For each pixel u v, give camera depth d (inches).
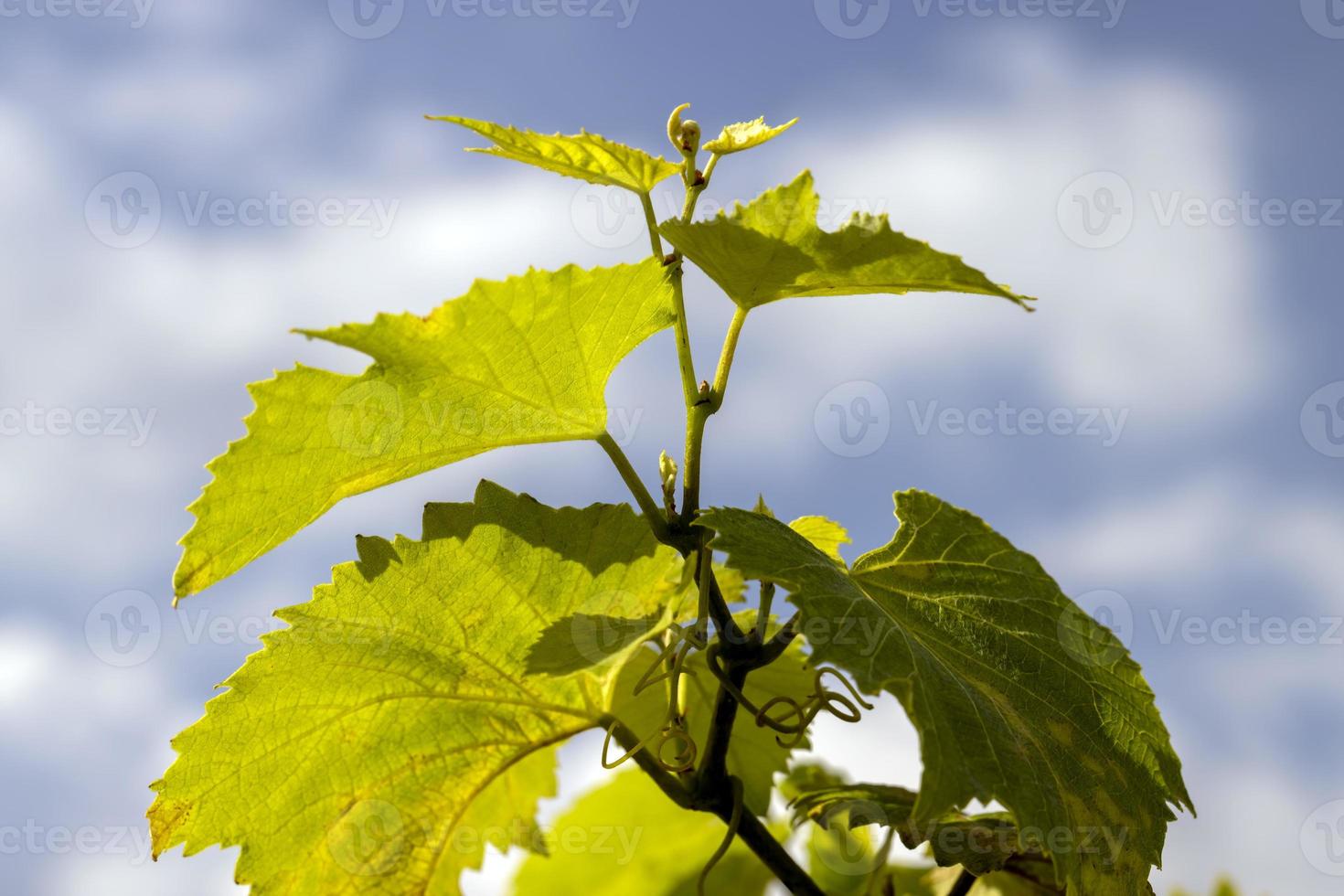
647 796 32.4
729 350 26.8
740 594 29.8
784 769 29.8
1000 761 25.2
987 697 25.9
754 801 29.7
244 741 27.2
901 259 26.0
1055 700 26.5
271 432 25.9
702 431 26.7
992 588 27.2
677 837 32.3
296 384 25.8
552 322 26.1
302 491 26.4
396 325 25.5
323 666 27.2
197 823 27.1
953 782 24.8
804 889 26.8
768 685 29.6
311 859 27.6
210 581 26.4
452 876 28.1
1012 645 26.7
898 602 26.6
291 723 27.3
